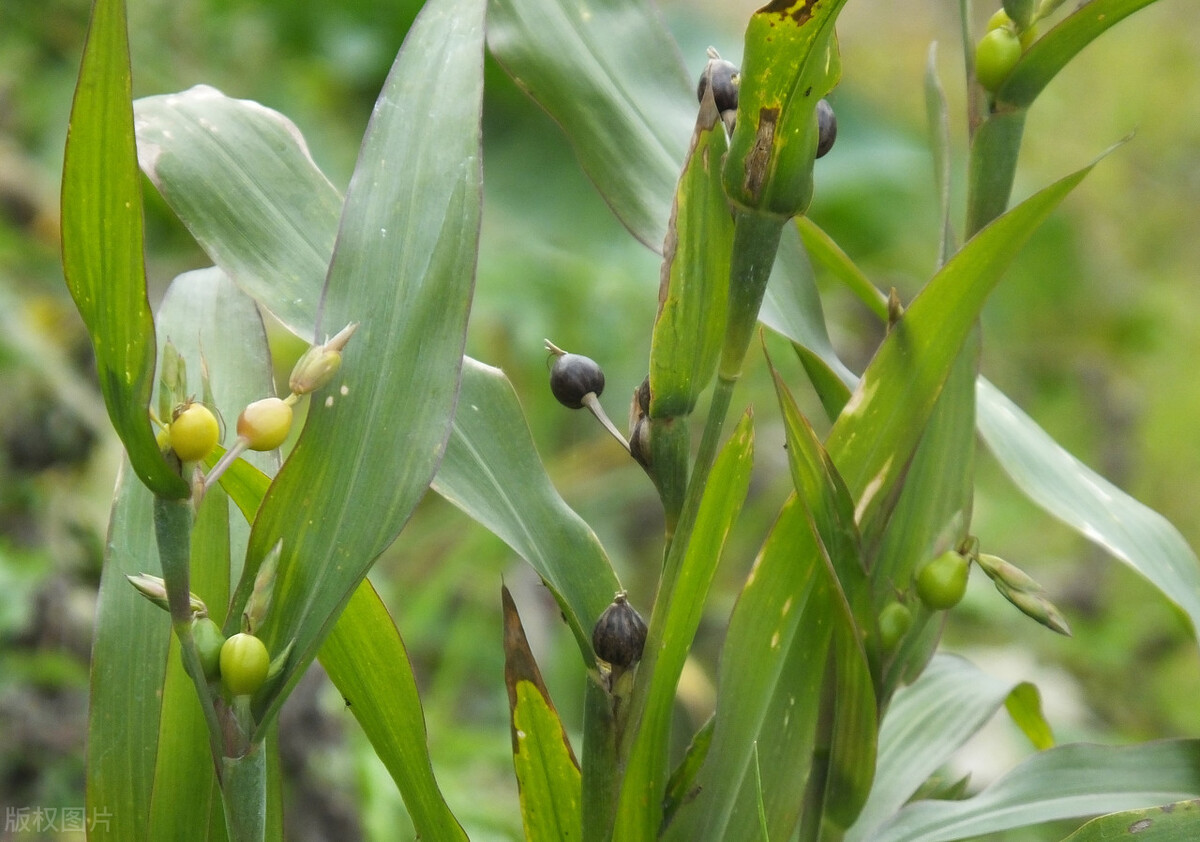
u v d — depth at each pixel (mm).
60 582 1075
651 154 668
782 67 595
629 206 663
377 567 1367
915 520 658
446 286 609
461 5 624
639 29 678
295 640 599
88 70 573
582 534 639
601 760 625
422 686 1322
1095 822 630
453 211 612
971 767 1277
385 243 612
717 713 637
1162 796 660
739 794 638
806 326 670
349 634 628
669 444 615
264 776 599
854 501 642
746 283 608
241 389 656
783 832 638
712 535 614
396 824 976
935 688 708
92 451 1204
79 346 1360
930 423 659
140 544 652
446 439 603
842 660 638
